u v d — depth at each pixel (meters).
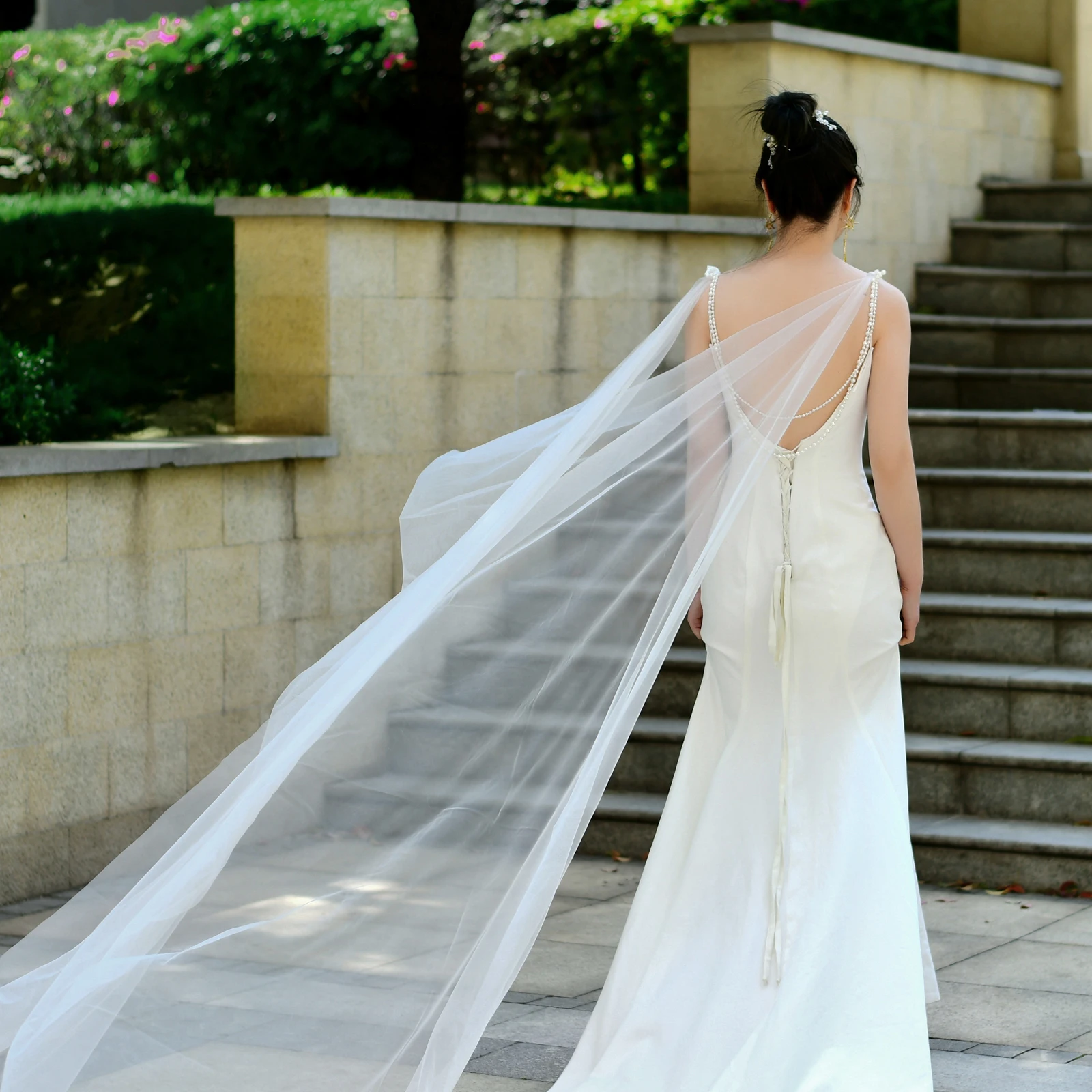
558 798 4.20
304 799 4.07
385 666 4.14
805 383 3.76
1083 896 5.66
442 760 4.17
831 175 3.79
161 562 6.24
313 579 6.87
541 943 5.20
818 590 3.79
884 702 3.89
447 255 7.28
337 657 4.15
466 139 11.59
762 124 3.87
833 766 3.80
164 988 3.79
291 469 6.75
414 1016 3.74
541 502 3.99
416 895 4.05
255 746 4.31
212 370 9.13
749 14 11.23
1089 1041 4.33
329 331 6.82
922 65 9.60
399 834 4.11
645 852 6.30
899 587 3.92
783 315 3.79
